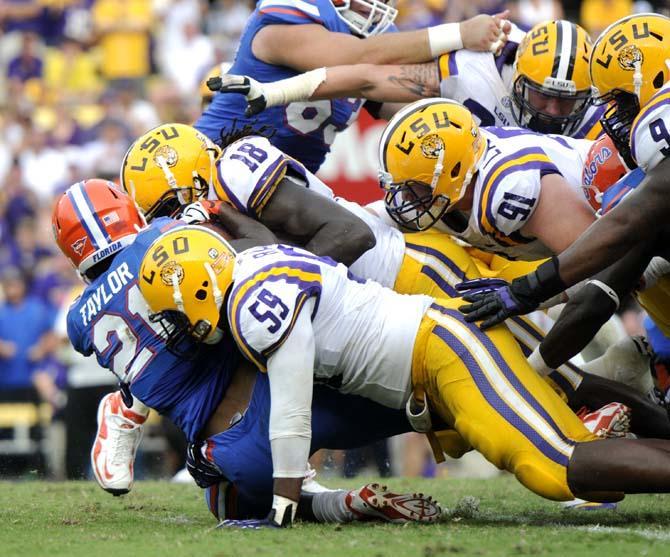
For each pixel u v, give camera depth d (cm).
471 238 1534
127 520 1492
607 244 1305
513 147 1448
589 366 1642
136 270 1435
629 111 1466
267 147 1488
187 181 1573
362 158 2752
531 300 1340
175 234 1353
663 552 1140
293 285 1318
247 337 1309
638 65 1442
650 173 1312
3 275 3481
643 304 1577
